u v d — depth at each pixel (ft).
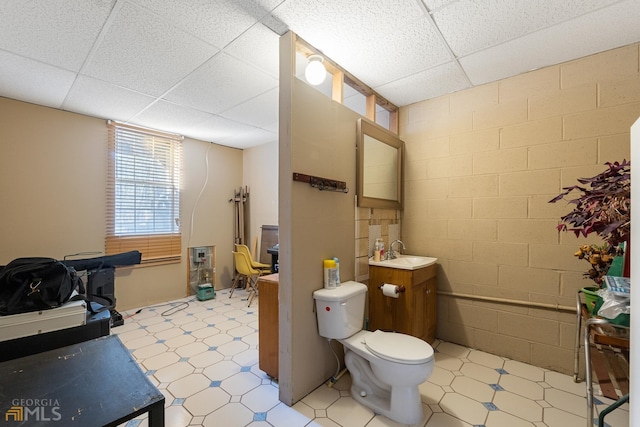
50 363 3.67
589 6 5.20
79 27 5.79
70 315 6.03
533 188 7.53
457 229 8.72
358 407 5.90
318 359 6.63
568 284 7.09
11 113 9.22
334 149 7.09
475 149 8.40
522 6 5.22
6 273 5.63
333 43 6.35
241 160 16.06
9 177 9.22
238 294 14.25
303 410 5.79
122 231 11.69
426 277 8.19
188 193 13.83
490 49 6.57
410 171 9.66
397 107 9.86
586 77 6.86
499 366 7.47
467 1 5.10
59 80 8.02
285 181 6.01
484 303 8.27
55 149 10.05
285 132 5.99
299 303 6.13
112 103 9.65
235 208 15.66
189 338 9.08
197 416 5.58
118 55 6.82
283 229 6.06
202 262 14.33
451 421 5.46
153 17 5.51
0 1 5.02
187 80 8.06
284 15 5.47
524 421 5.45
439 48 6.53
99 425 2.66
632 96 6.38
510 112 7.84
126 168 11.80
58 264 6.13
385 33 6.00
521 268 7.70
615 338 4.04
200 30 5.91
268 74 7.73
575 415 5.60
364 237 8.16
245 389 6.46
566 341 7.10
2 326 5.31
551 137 7.29
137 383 3.31
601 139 6.70
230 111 10.39
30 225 9.59
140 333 9.44
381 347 5.65
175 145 13.34
